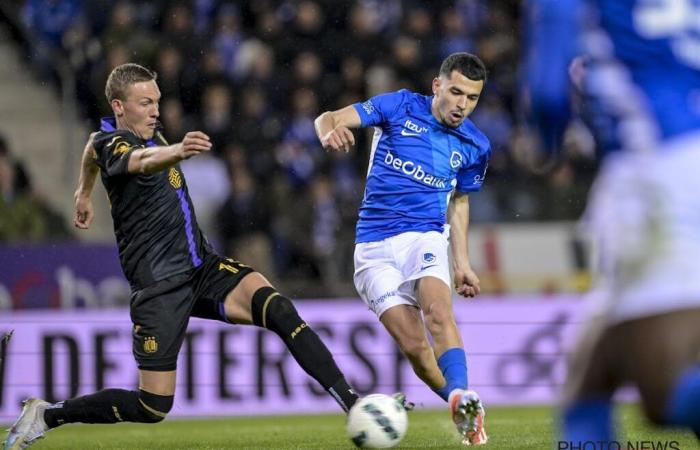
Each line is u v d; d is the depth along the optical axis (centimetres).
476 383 3594
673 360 980
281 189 4428
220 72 4791
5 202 4106
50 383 3356
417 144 2136
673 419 993
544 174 4456
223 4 4962
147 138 1994
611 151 1044
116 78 1972
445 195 2153
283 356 3453
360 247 2162
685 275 988
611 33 1036
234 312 2014
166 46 4834
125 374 3397
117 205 1975
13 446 2000
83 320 3400
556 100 1006
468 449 2052
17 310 3694
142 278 1978
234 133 4644
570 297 3656
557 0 1006
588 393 1048
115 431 2905
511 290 4084
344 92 4847
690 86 1023
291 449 2164
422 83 4959
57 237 4231
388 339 3494
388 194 2138
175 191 2005
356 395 1967
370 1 5031
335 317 3500
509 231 4122
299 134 4694
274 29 4947
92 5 4894
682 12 1028
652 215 1003
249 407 3419
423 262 2059
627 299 1007
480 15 5141
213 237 4372
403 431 1877
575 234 4109
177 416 3378
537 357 3619
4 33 4938
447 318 1989
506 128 4803
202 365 3412
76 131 4756
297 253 4328
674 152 1006
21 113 4828
